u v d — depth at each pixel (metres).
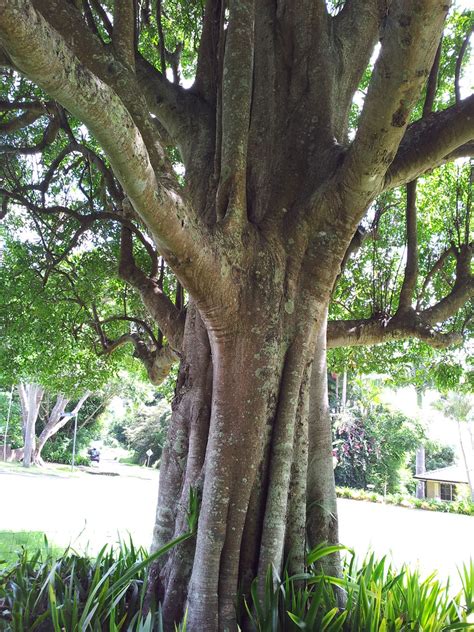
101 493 20.33
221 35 4.62
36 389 31.19
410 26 2.77
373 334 6.55
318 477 4.31
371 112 3.28
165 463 4.30
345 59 4.97
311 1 4.78
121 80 3.42
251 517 3.67
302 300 4.10
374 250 7.87
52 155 8.94
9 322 8.62
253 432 3.70
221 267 3.46
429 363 9.62
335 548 3.88
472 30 5.86
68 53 2.16
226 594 3.44
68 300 8.61
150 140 3.28
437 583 4.01
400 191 8.96
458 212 7.98
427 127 4.28
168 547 3.57
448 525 20.62
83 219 6.75
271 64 4.83
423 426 35.66
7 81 7.61
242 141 3.93
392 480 34.06
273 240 4.05
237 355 3.78
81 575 4.26
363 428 34.19
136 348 8.22
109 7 7.16
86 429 38.88
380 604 3.57
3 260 8.94
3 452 33.75
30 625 3.53
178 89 5.33
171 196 2.90
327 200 4.02
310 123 4.56
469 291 6.89
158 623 3.35
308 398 4.11
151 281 6.36
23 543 9.48
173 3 8.09
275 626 3.22
